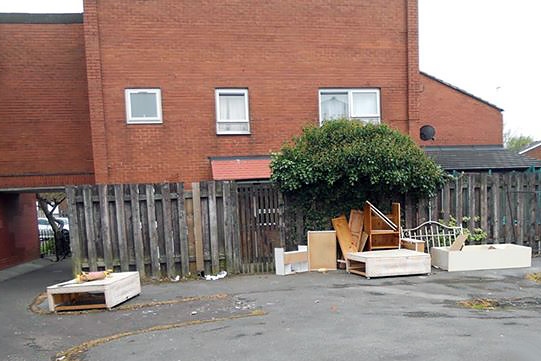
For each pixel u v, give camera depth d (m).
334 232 8.73
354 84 11.34
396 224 8.92
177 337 5.02
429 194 9.15
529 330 4.84
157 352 4.55
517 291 6.74
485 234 9.44
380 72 11.47
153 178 10.50
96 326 5.66
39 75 11.48
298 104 11.09
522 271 8.16
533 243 9.73
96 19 10.16
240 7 10.77
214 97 10.72
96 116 10.22
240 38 10.80
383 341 4.57
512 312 5.64
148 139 10.48
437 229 9.34
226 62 10.75
